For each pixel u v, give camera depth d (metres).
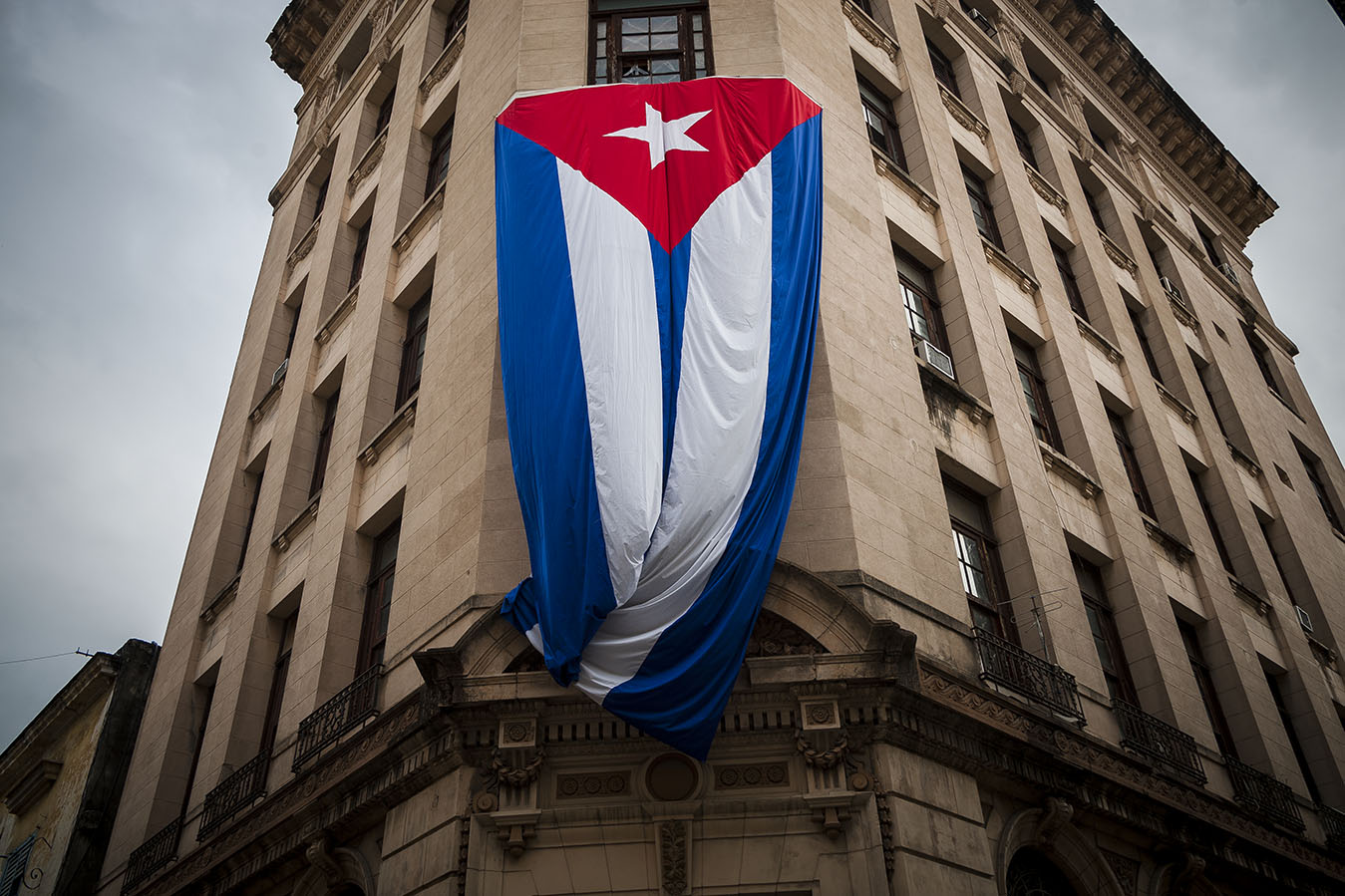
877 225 17.20
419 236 19.45
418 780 11.58
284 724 15.72
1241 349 30.38
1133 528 18.80
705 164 13.90
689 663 10.55
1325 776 20.02
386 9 27.95
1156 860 14.38
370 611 16.03
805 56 18.16
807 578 11.71
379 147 23.66
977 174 22.67
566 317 12.56
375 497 16.48
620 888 10.38
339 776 12.75
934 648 12.85
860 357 14.85
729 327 12.55
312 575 16.89
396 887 11.22
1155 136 34.28
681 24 18.34
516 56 17.69
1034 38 29.84
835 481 13.12
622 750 10.97
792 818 10.66
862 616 11.45
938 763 11.65
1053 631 15.15
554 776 10.95
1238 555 22.66
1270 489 25.53
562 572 11.00
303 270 24.84
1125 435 21.81
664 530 11.17
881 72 20.88
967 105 24.19
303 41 32.28
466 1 23.70
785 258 13.43
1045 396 20.02
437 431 14.94
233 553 21.62
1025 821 12.46
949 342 18.08
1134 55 32.88
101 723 23.20
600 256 12.97
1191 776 15.84
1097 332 22.11
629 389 11.95
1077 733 13.86
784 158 14.30
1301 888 16.70
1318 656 22.66
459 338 15.57
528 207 13.73
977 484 16.22
